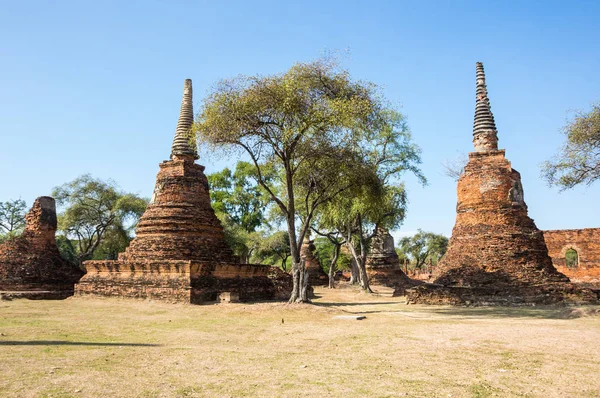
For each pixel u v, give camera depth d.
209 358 11.12
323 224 43.72
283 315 21.03
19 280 33.56
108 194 50.94
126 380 8.85
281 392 8.26
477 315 21.94
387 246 57.38
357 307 26.77
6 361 10.28
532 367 10.27
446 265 30.61
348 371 9.85
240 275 29.62
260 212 70.44
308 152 26.77
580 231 46.03
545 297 26.91
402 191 41.12
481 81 32.94
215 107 24.27
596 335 14.74
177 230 29.41
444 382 9.00
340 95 25.09
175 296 26.05
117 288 28.41
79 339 13.93
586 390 8.55
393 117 38.09
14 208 58.72
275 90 23.86
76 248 65.94
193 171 31.59
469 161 31.67
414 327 17.25
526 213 30.27
